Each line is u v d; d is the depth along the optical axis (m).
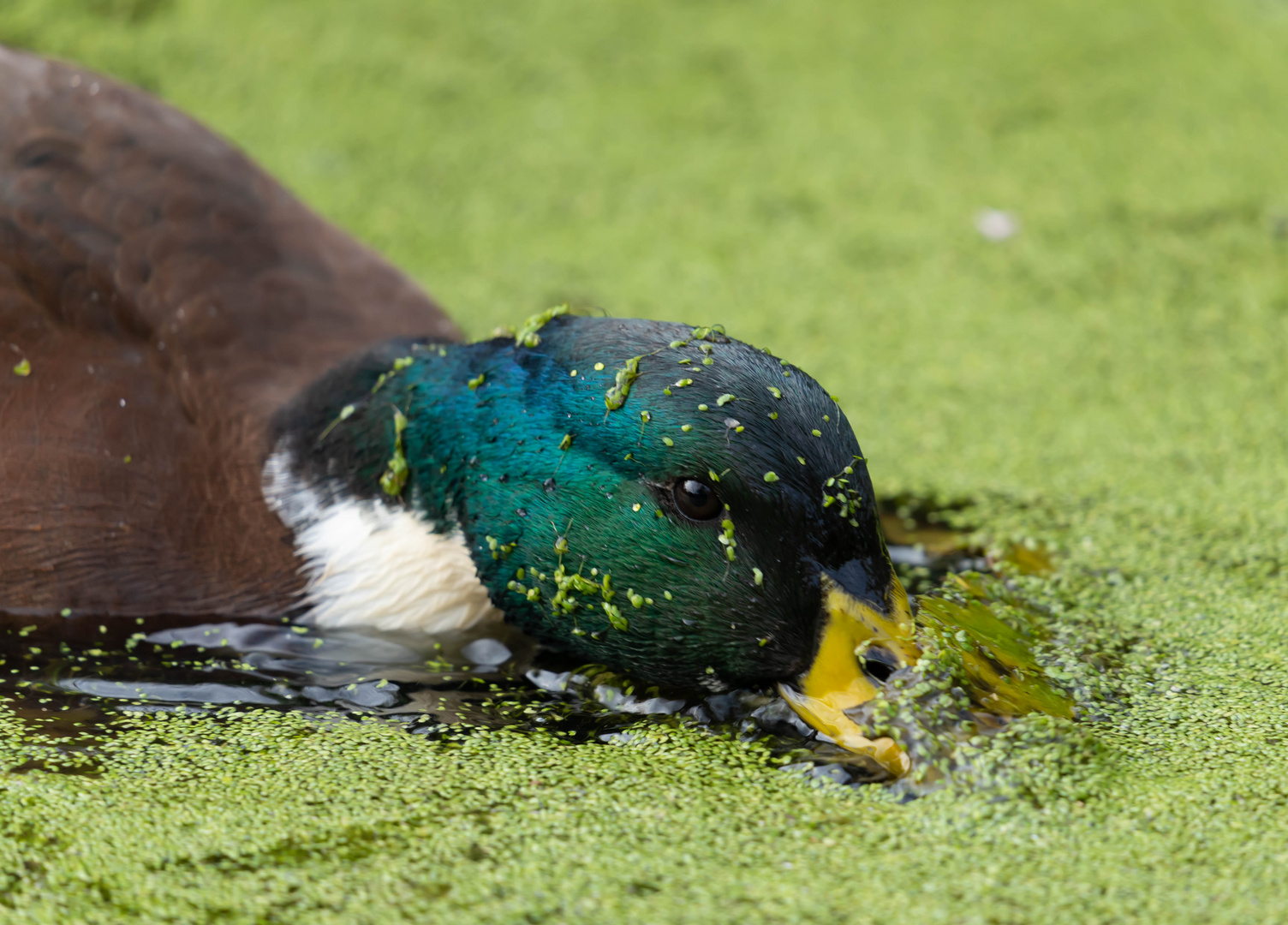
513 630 6.78
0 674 6.30
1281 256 11.31
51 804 5.30
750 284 10.95
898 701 5.46
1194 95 14.03
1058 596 6.93
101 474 6.66
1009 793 5.23
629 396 5.70
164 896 4.80
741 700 5.98
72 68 8.25
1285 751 5.59
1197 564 7.31
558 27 14.85
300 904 4.76
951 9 15.54
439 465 6.40
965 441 8.80
